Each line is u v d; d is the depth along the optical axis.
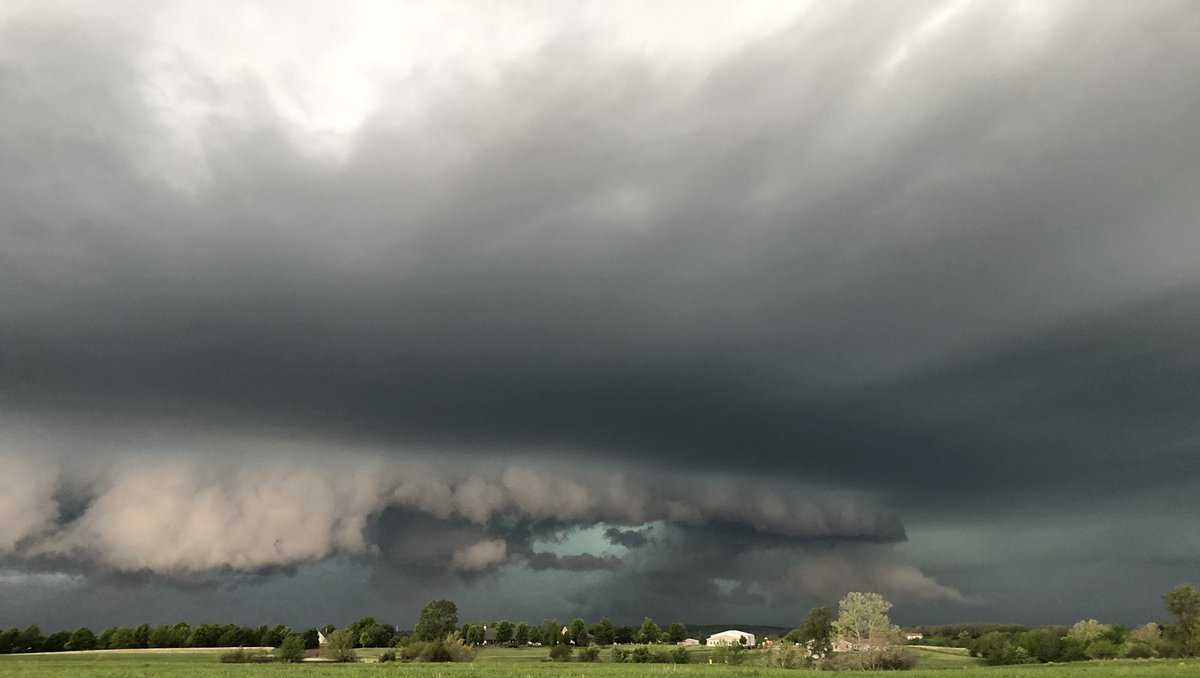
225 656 137.38
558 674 84.38
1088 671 85.31
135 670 92.44
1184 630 130.25
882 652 113.38
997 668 103.44
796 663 115.88
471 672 88.62
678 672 89.94
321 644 144.62
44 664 110.25
